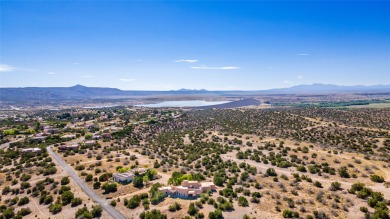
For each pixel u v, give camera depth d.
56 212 77.81
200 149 148.50
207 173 106.75
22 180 104.12
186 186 86.12
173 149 155.25
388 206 68.12
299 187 84.12
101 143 172.00
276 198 77.00
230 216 66.75
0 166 120.56
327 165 105.62
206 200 76.62
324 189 82.50
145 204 75.81
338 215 65.12
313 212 66.25
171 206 72.38
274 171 100.50
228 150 141.12
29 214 78.06
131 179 101.25
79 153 144.75
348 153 119.31
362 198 74.31
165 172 112.75
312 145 136.50
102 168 117.81
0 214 76.88
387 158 107.94
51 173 110.94
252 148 143.00
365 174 93.75
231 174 103.06
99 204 80.62
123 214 73.19
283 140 153.75
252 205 72.81
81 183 100.19
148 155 144.12
